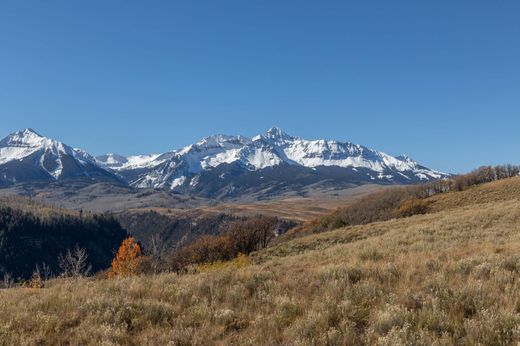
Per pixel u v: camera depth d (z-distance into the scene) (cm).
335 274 999
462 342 598
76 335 710
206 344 663
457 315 692
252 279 1031
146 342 669
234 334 706
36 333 725
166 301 906
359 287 856
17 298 1005
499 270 919
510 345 584
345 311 738
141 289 988
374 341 618
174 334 686
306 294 898
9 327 739
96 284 1135
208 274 1138
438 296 780
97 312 796
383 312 705
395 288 870
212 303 862
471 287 789
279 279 1053
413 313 693
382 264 1148
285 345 634
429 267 1035
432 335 614
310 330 668
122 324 743
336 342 626
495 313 668
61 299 909
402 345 572
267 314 787
